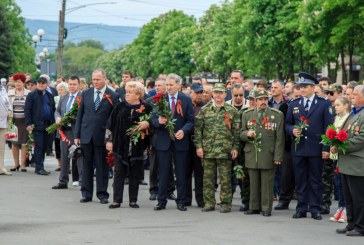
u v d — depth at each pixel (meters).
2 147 20.61
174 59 86.75
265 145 14.35
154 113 14.85
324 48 40.41
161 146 14.82
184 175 14.88
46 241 11.30
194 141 14.79
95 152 15.73
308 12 39.97
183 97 14.92
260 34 48.88
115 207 15.09
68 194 17.05
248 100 16.44
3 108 20.45
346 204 12.64
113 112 15.03
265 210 14.38
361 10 36.25
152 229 12.53
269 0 48.41
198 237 11.84
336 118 14.49
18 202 15.55
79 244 11.12
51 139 23.12
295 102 14.36
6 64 80.88
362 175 12.31
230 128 14.64
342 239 12.02
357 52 45.41
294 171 14.29
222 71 66.69
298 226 13.20
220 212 14.73
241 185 15.22
